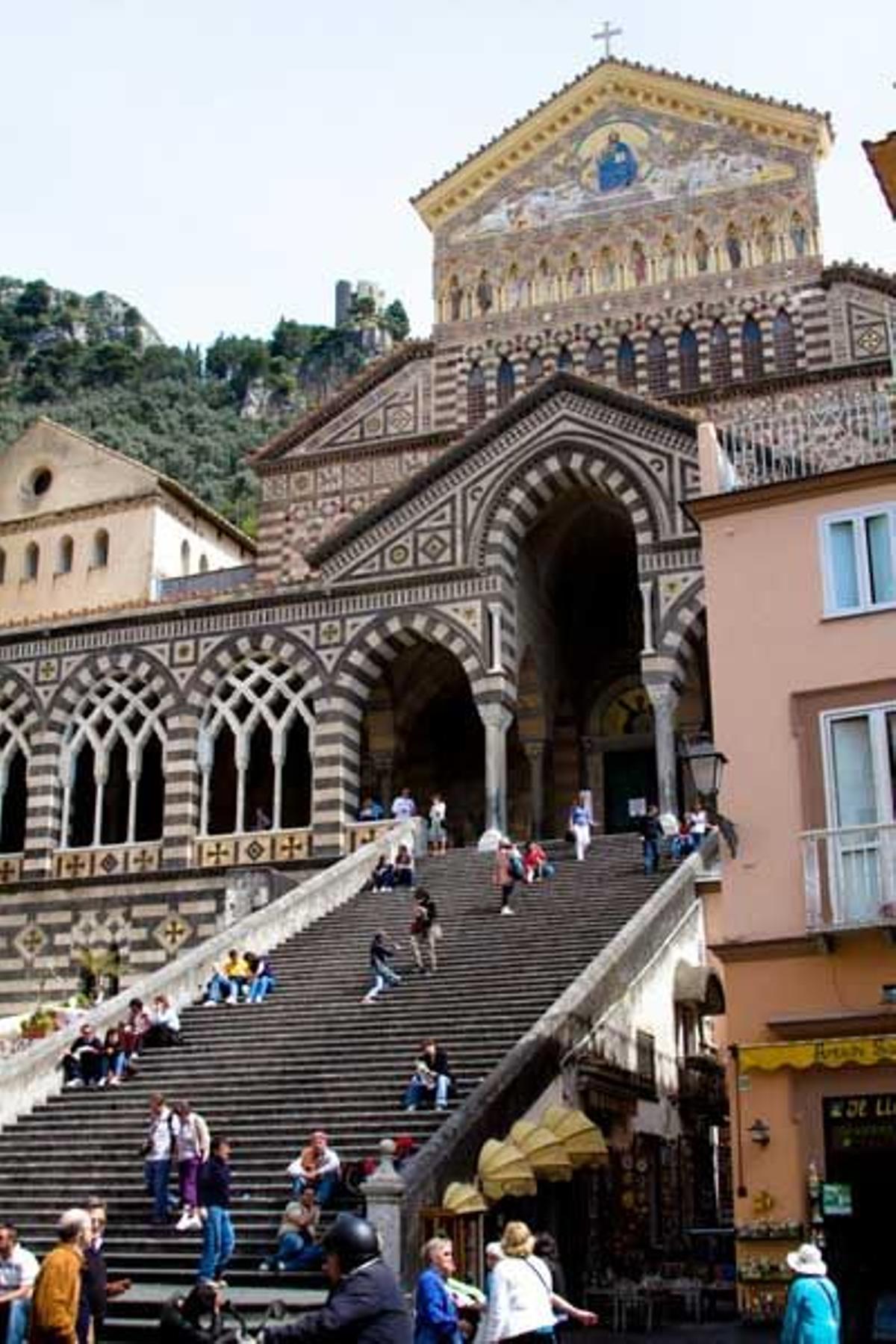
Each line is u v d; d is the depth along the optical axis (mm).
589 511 43688
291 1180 21500
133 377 146500
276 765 42250
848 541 21562
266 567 49188
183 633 44188
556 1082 22641
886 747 20422
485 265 49969
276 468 50125
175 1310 13953
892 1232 18438
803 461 23656
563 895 32312
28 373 146500
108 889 42500
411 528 42625
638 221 48656
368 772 46000
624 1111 25109
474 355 49219
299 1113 23844
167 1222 21812
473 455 42375
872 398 23672
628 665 47781
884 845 19609
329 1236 8781
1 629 46000
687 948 29766
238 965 30422
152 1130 22438
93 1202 15234
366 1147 22172
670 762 38156
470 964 28859
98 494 54750
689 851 33438
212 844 42125
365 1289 8461
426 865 37250
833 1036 19266
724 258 47469
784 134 47625
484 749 48281
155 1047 27766
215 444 128375
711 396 46031
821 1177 18812
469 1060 24391
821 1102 19094
